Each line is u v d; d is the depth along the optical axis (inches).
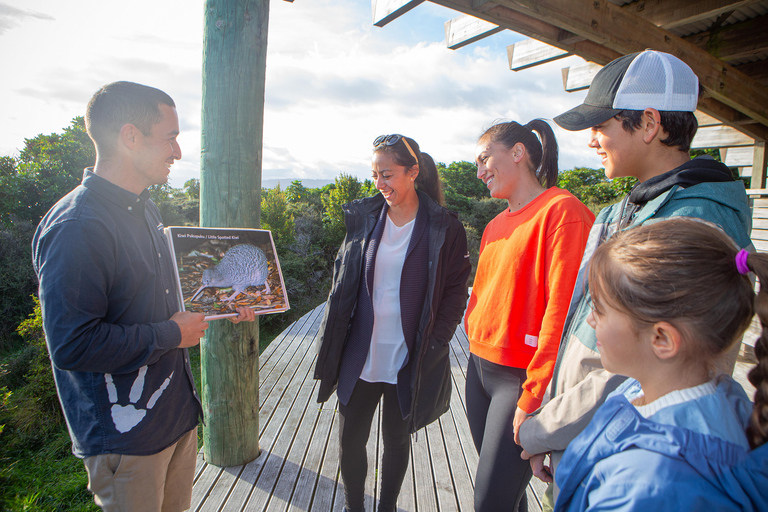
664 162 40.3
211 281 62.6
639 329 25.4
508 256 57.2
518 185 60.2
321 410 126.3
